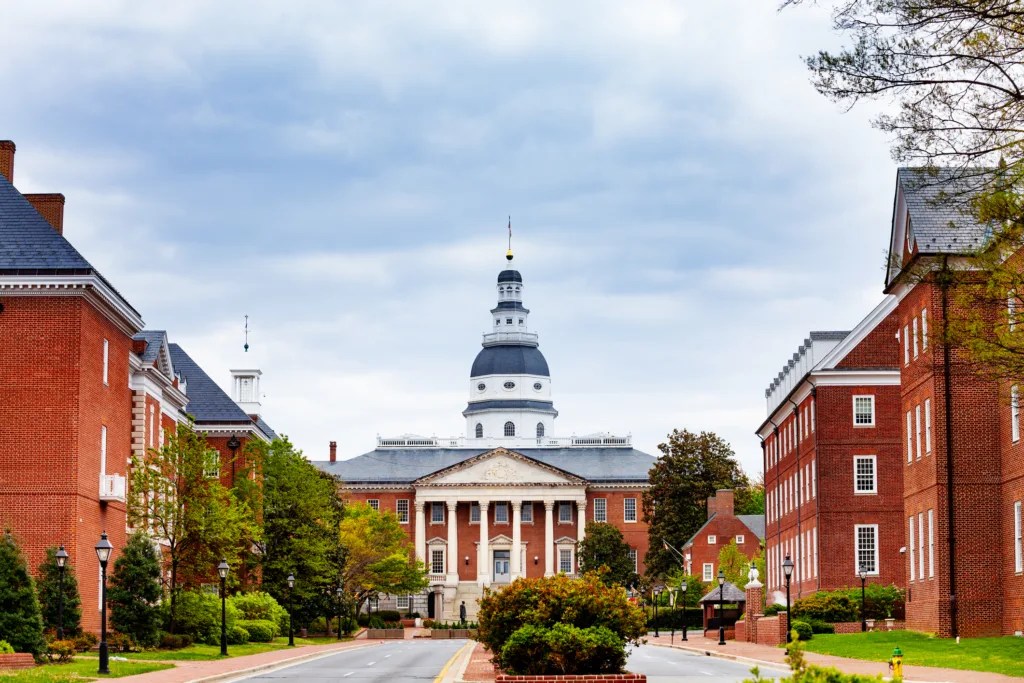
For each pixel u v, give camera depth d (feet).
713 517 442.91
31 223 181.98
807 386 271.49
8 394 175.83
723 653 191.72
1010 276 107.76
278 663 169.27
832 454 257.96
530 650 118.52
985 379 136.26
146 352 223.30
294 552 290.15
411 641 320.70
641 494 531.50
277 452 295.07
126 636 174.50
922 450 188.03
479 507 534.78
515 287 645.10
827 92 100.07
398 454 568.82
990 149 102.06
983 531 175.73
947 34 97.35
